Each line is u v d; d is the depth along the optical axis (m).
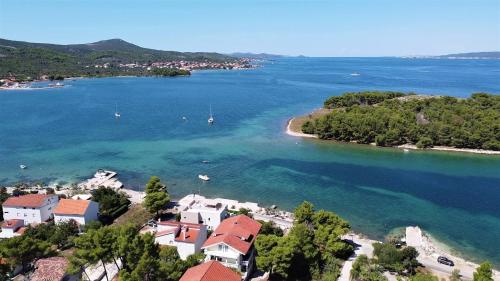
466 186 116.94
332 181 119.88
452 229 89.75
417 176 125.06
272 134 178.38
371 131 161.12
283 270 63.91
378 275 66.25
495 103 184.75
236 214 89.00
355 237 84.31
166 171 128.75
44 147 155.88
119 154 147.38
